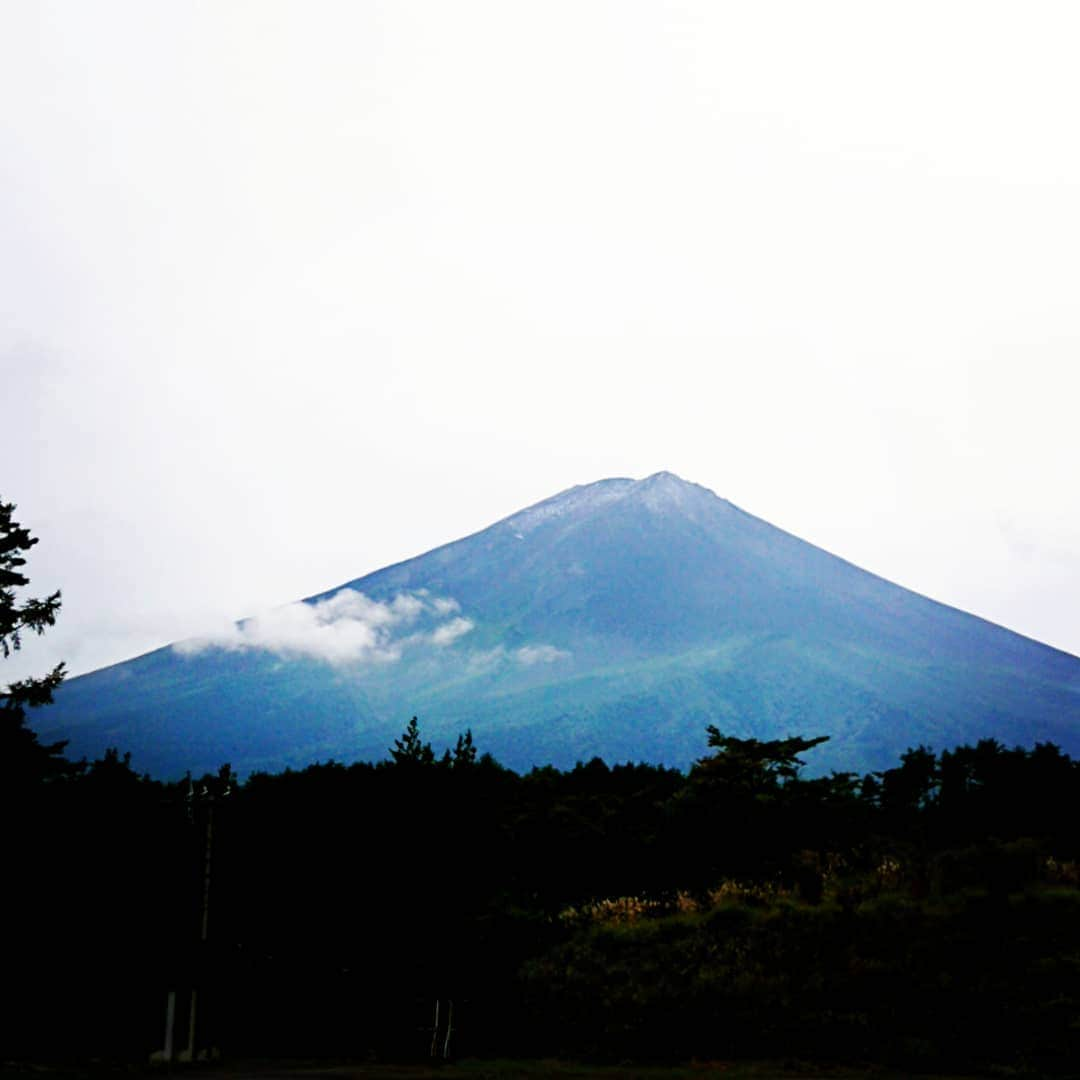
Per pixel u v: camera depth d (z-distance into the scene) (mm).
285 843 33688
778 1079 26078
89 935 31547
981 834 48406
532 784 64812
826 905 40406
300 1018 33438
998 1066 26266
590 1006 35969
